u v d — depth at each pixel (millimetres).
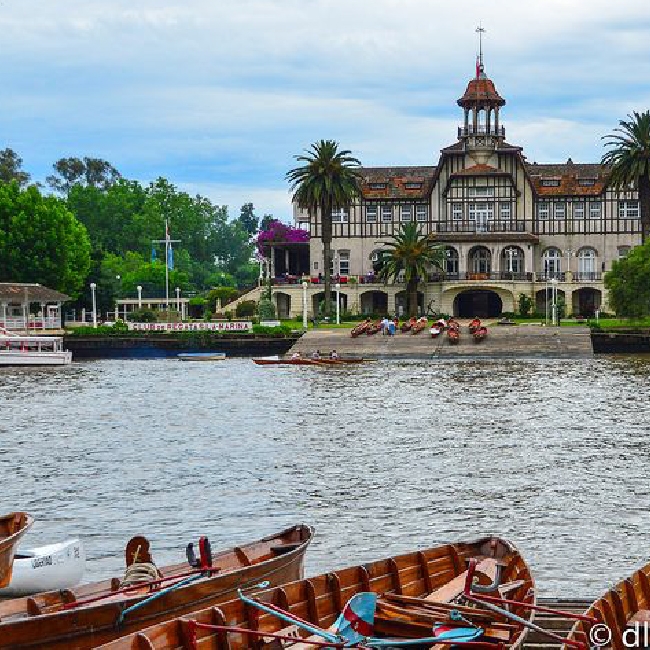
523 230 155375
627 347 122688
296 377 99062
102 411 74375
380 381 93562
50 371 110312
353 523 40375
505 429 63062
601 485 46719
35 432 64188
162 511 42625
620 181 141375
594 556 35688
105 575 34188
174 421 68750
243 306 154000
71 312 169625
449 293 150375
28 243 147125
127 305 185750
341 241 159000
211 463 52906
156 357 130875
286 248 169625
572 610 28500
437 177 156625
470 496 44719
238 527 40062
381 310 154875
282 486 47125
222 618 23438
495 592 25734
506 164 155625
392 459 53438
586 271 155375
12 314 146250
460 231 155250
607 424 64625
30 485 47875
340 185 141125
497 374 98312
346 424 66250
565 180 156500
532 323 134125
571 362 111562
